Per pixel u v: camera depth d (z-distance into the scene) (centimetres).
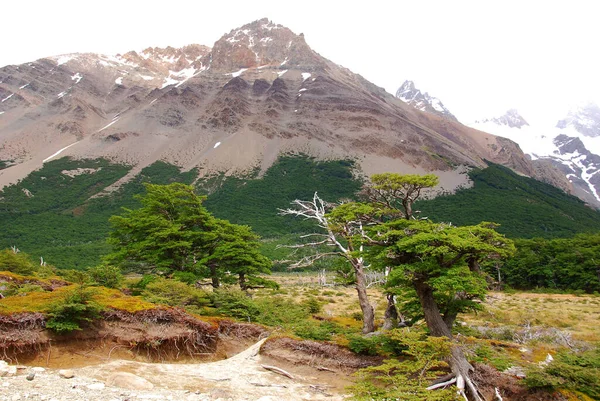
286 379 1372
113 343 1368
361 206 2080
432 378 1264
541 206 14388
